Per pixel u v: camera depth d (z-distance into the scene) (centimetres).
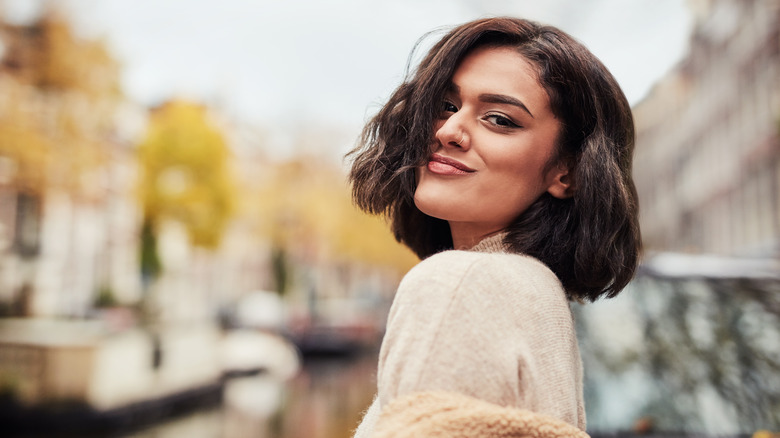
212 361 1327
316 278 4219
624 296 317
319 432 914
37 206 1756
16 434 879
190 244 2417
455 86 100
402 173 104
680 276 322
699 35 2230
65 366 923
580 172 98
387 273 5475
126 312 2150
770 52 1614
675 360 290
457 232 106
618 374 288
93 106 1302
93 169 1348
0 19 1184
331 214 3369
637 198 109
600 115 99
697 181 2478
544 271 93
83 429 912
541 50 98
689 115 2494
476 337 80
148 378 1084
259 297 2450
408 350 80
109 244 2412
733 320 299
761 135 1667
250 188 3058
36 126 1247
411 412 76
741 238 1917
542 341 83
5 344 920
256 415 1069
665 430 268
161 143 2330
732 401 273
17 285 1700
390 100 109
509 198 99
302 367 1938
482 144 97
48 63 1227
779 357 284
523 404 81
